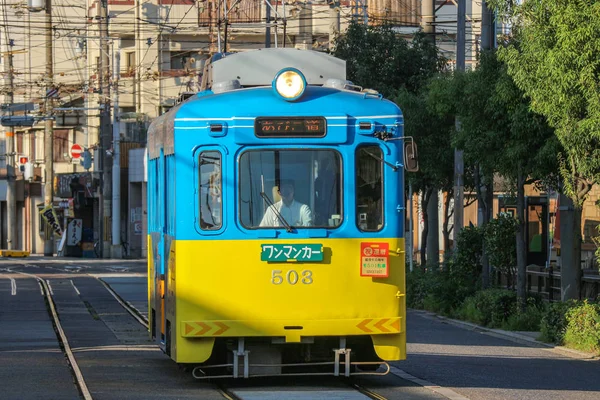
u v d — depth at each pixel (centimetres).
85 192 13712
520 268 4797
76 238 13550
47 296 6500
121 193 13138
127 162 12988
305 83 2628
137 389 2702
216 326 2577
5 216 15438
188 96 2958
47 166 13425
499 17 3978
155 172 3095
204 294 2583
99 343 3922
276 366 2641
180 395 2591
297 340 2586
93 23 12331
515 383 2948
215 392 2650
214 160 2616
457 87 4791
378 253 2617
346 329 2602
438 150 6300
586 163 3750
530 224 7706
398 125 2669
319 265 2603
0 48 14488
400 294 2639
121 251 12712
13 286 7431
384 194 2648
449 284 5650
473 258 5681
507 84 4316
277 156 2623
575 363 3512
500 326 4769
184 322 2578
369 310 2617
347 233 2619
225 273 2586
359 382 2859
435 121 6306
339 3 10725
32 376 2958
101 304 5925
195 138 2614
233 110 2617
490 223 5125
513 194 5044
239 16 12456
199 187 2609
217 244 2591
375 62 7394
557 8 3581
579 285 4725
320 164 2634
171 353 2709
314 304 2597
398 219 2650
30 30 14400
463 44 5644
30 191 14938
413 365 3347
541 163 4306
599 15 3447
